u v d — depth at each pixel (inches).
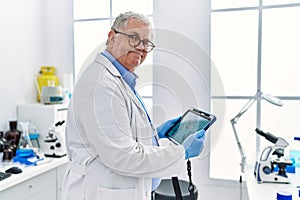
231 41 79.7
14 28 84.4
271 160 61.2
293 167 65.6
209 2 80.7
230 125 79.8
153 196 57.0
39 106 82.4
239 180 78.5
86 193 42.4
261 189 56.3
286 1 75.2
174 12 83.4
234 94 80.0
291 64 76.3
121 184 42.1
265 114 78.4
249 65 78.9
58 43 97.3
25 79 89.2
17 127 85.0
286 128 77.1
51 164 70.9
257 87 78.5
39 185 68.9
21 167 67.6
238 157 79.3
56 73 97.9
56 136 78.5
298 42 75.4
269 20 77.0
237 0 78.7
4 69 81.0
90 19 94.1
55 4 97.0
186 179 65.8
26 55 89.4
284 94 77.2
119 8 90.7
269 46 77.5
